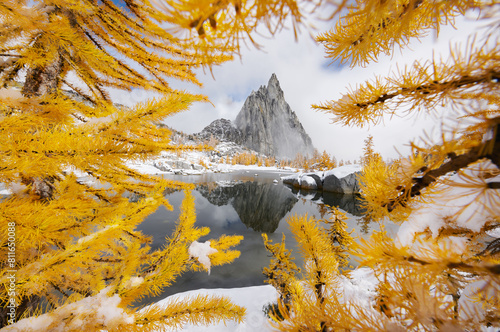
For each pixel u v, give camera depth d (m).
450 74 0.60
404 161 0.68
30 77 1.64
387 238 0.62
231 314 1.37
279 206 22.33
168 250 1.54
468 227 0.63
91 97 2.52
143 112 1.01
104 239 1.16
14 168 0.88
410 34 0.73
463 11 0.50
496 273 0.47
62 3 1.30
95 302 1.15
